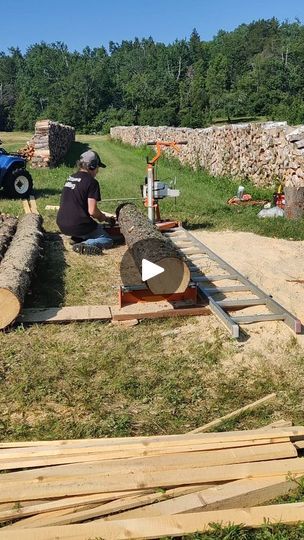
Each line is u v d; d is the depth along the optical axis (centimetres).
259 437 324
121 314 527
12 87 9725
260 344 487
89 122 6819
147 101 6631
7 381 423
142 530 263
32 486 286
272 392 407
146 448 316
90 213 777
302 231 905
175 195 881
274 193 1134
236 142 1489
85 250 762
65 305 577
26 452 317
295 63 8012
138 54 11725
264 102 6562
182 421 371
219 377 430
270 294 621
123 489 285
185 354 468
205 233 927
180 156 2097
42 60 10962
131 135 3234
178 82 8138
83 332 508
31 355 462
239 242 865
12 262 590
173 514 273
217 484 294
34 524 270
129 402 396
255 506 287
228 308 568
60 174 1786
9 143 3488
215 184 1505
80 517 274
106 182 1534
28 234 744
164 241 595
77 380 421
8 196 1298
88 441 330
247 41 10875
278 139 1252
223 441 321
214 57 9875
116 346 479
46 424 368
